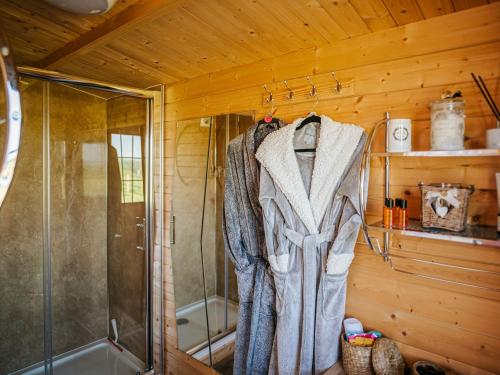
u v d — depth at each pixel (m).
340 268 1.26
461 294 1.15
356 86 1.35
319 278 1.33
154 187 2.23
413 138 1.22
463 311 1.15
